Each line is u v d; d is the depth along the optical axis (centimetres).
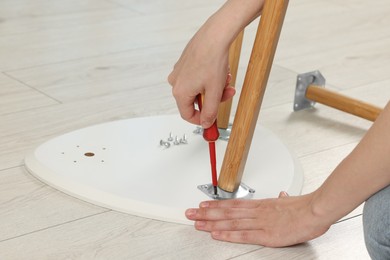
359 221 94
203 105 83
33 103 128
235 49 108
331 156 114
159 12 195
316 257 85
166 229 89
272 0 84
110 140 109
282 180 101
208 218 89
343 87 147
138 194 94
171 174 100
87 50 160
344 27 191
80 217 91
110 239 86
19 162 105
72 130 118
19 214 90
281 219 85
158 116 119
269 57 87
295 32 184
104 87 138
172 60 157
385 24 197
